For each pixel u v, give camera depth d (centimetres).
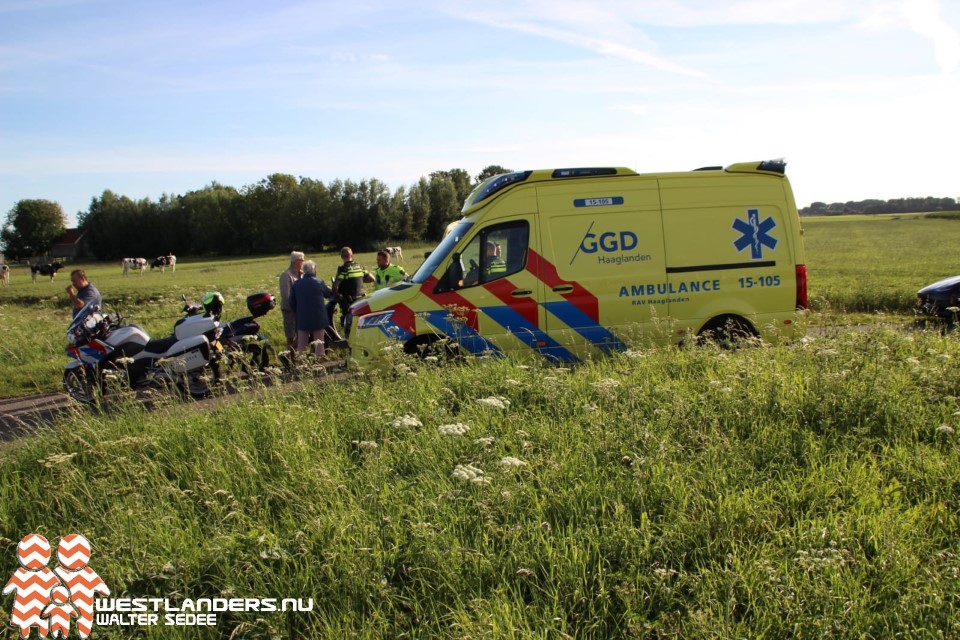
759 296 895
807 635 311
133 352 966
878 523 390
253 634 347
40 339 1420
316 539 416
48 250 12100
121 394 723
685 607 336
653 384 642
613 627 337
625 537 385
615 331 879
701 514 407
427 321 868
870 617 321
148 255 10806
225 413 665
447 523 420
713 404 588
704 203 893
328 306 1246
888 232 7138
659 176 896
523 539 400
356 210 9431
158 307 2083
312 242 9812
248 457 533
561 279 873
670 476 457
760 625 321
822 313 888
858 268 2512
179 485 521
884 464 475
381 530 416
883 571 350
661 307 884
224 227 10381
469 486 453
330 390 709
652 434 513
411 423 530
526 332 873
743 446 507
